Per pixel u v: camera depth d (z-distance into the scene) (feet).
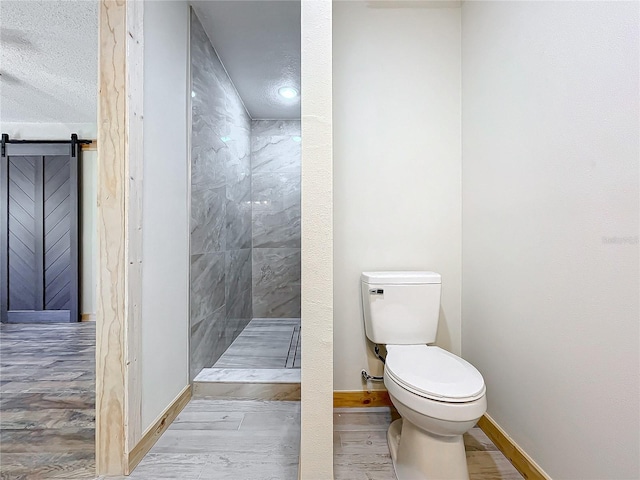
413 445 4.45
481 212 5.92
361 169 6.73
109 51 4.61
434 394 3.96
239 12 7.30
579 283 3.72
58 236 14.29
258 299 13.50
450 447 4.26
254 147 13.50
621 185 3.21
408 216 6.76
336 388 6.75
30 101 12.09
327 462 4.25
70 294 14.15
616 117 3.26
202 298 7.73
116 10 4.61
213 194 8.60
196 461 4.90
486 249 5.75
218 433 5.66
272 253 13.52
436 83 6.76
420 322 5.96
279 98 11.65
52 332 12.59
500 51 5.28
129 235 4.66
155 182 5.56
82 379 7.96
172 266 6.21
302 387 4.28
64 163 14.26
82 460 4.88
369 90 6.74
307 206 4.27
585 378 3.65
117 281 4.62
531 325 4.56
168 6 6.07
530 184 4.56
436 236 6.76
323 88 4.28
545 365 4.28
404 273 6.35
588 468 3.61
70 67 9.71
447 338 6.76
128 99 4.63
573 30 3.78
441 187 6.75
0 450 5.12
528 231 4.61
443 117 6.75
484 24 5.79
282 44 8.53
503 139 5.22
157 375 5.55
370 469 4.79
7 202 14.14
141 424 5.00
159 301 5.66
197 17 7.46
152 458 4.97
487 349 5.73
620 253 3.23
